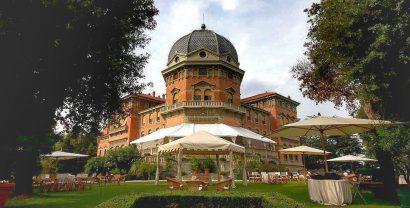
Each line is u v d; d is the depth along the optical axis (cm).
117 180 2848
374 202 1288
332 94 2042
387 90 1234
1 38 1028
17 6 1016
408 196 806
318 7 1552
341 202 1230
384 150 1305
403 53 1062
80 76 1337
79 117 1572
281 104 7062
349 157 2847
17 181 1518
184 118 4825
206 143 1828
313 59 1606
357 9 1174
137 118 6519
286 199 809
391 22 1116
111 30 1332
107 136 7125
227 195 887
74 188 1928
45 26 1095
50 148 1611
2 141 1145
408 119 1291
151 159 4525
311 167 7025
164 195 895
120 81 1558
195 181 1581
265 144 6225
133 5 1486
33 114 1196
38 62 1154
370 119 1341
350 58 1304
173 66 5191
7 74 1059
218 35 5459
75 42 1204
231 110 4978
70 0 1093
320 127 1449
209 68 5075
